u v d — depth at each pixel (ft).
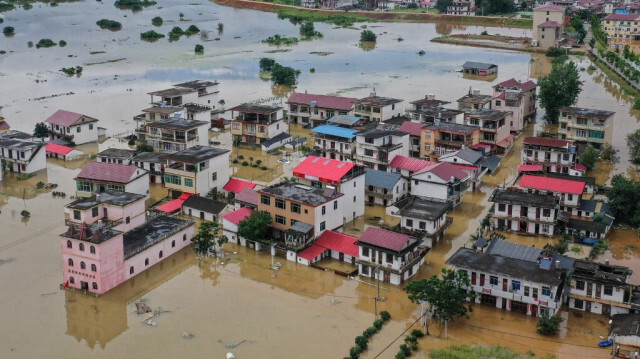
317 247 330.54
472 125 479.82
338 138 452.76
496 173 452.35
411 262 309.63
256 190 370.73
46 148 482.69
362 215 382.01
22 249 336.90
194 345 257.14
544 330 262.47
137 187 388.16
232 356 246.47
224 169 409.08
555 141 440.86
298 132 547.08
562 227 353.31
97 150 499.51
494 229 360.69
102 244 287.28
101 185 385.09
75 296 293.23
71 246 292.40
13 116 579.07
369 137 429.79
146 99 639.35
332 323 273.95
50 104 619.67
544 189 372.38
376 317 278.67
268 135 500.33
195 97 564.71
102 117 579.89
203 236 329.72
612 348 251.39
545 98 560.20
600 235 345.31
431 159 456.45
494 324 271.69
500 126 483.92
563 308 282.97
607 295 272.31
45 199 405.80
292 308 285.43
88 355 250.98
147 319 275.39
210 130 549.13
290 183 360.48
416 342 258.16
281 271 318.65
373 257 306.76
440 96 643.45
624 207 364.38
